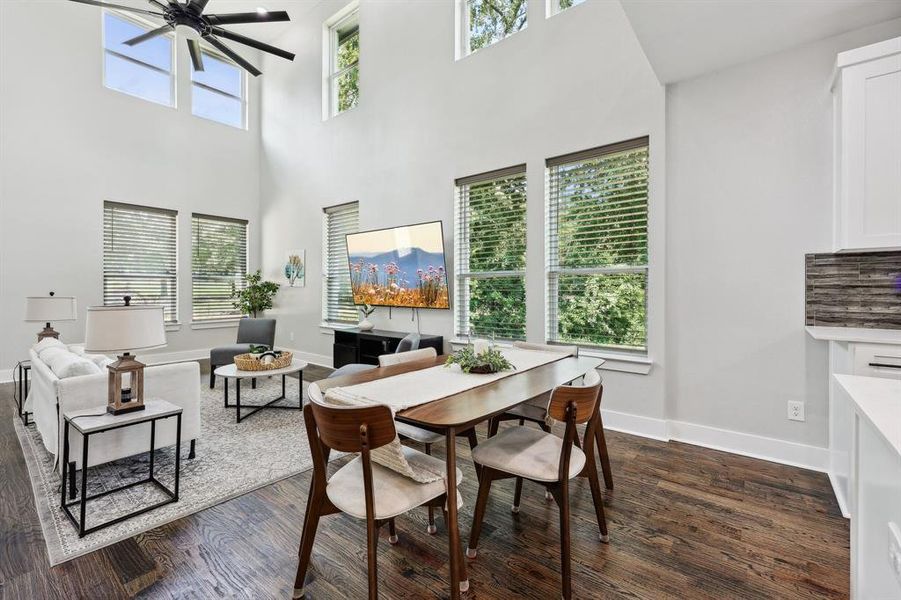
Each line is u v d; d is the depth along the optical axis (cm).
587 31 336
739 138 279
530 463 165
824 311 253
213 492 229
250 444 299
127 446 244
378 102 509
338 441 131
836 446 226
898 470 89
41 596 151
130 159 575
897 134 210
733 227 281
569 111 345
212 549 179
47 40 510
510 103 383
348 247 525
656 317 305
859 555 116
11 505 212
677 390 303
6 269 483
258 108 706
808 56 256
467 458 279
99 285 547
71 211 527
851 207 220
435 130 446
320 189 596
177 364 266
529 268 370
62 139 520
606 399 329
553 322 366
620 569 167
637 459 270
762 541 184
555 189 362
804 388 259
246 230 699
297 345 637
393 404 154
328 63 600
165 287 613
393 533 183
